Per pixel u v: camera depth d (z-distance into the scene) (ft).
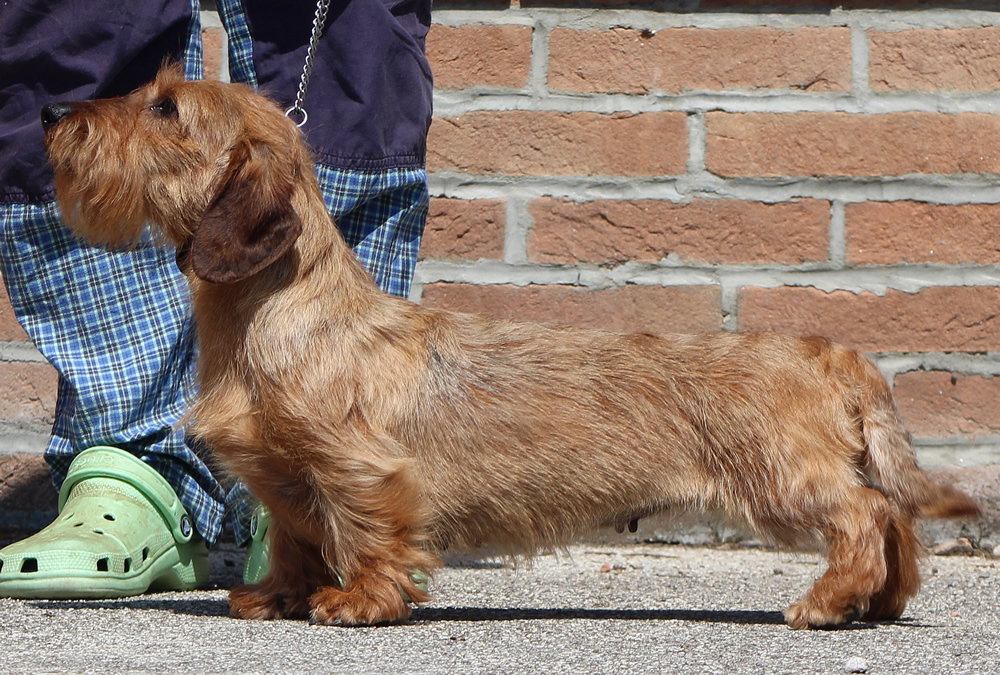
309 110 16.88
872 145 20.81
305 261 13.91
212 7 21.36
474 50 21.08
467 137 21.06
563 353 14.44
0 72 16.62
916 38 20.81
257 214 13.58
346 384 13.52
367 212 17.31
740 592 16.62
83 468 16.21
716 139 20.88
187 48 17.22
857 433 14.23
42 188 16.57
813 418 13.99
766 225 20.83
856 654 11.84
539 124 21.03
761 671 10.82
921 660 11.55
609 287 20.90
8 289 16.92
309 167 14.61
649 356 14.40
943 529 20.40
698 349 14.46
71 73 16.47
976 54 20.83
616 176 20.98
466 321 14.79
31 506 21.02
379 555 13.48
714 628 13.44
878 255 20.75
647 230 20.90
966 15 20.83
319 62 16.96
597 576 18.06
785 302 20.77
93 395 16.52
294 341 13.50
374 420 13.60
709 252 20.88
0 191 16.66
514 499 14.08
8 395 21.12
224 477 16.34
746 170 20.88
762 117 20.86
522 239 21.02
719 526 20.67
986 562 19.53
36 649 11.54
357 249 17.22
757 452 13.91
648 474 14.07
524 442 14.03
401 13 17.71
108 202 14.61
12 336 21.15
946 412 20.62
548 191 20.99
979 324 20.62
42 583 14.88
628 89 21.02
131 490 16.10
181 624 13.30
